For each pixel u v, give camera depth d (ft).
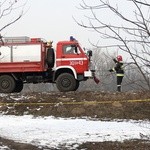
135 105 42.91
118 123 38.83
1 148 28.48
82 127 36.70
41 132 34.40
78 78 52.37
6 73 53.93
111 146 29.27
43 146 29.27
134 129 35.47
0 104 46.50
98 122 39.52
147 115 41.24
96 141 30.91
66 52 52.85
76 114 42.68
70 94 47.80
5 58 52.80
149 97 44.24
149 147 28.60
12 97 48.42
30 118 42.39
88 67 51.96
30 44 52.65
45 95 48.21
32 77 54.03
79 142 30.58
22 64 52.75
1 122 39.83
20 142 30.48
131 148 28.55
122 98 44.70
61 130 35.29
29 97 47.83
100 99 45.16
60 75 52.60
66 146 29.37
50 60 53.62
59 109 43.62
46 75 54.08
